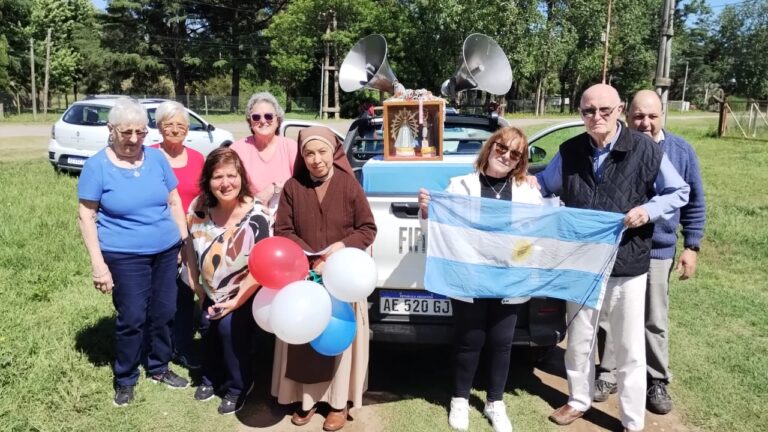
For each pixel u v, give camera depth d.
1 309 4.47
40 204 8.06
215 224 3.24
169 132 3.68
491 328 3.11
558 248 3.01
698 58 76.50
